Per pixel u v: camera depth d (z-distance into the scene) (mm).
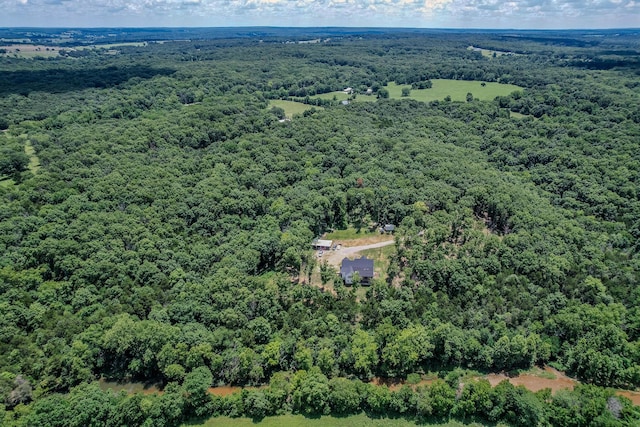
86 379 91688
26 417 78812
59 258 117000
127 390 92875
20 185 150000
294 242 130750
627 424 77812
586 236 130875
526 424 81688
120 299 109188
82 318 103688
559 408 80938
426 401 84750
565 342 99000
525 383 92938
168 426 84062
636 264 120750
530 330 101250
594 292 109625
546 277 114250
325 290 121812
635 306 106500
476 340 97750
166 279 115562
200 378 86750
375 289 114750
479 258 121125
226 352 95438
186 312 103625
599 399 80938
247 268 120688
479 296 110000
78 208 138250
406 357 93000
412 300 110188
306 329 100438
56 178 153875
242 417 86312
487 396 84125
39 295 105938
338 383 88125
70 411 79812
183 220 141500
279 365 96000
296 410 87438
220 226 142375
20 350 92750
